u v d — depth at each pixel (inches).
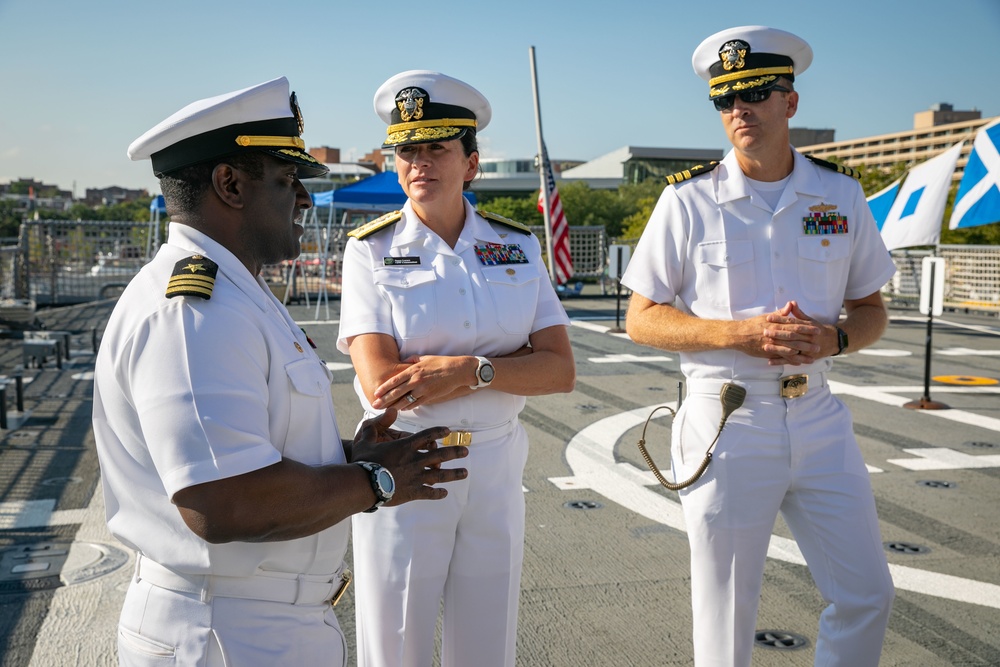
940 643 145.8
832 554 111.4
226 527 58.2
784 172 119.9
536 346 112.9
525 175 3978.8
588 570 176.7
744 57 115.3
